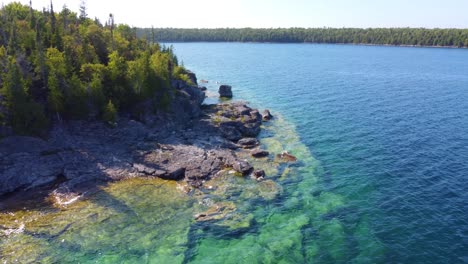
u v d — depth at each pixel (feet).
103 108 240.94
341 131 280.10
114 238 143.23
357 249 139.23
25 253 131.85
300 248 140.05
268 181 193.36
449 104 369.71
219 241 144.05
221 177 196.03
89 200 168.86
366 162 219.61
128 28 457.68
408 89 457.27
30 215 155.94
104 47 320.29
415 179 196.44
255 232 150.30
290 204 171.83
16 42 271.69
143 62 272.92
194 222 156.25
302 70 651.25
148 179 191.11
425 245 141.18
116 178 189.26
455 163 216.54
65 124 229.04
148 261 131.54
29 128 208.44
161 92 280.72
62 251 134.31
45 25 331.57
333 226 154.10
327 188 187.52
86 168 194.70
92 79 248.73
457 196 177.78
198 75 593.83
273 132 279.28
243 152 233.96
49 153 202.18
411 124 296.92
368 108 352.90
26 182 179.11
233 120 287.69
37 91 232.32
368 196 179.11
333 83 503.20
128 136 234.58
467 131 277.23
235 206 169.37
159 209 164.55
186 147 228.84
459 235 147.02
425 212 163.94
